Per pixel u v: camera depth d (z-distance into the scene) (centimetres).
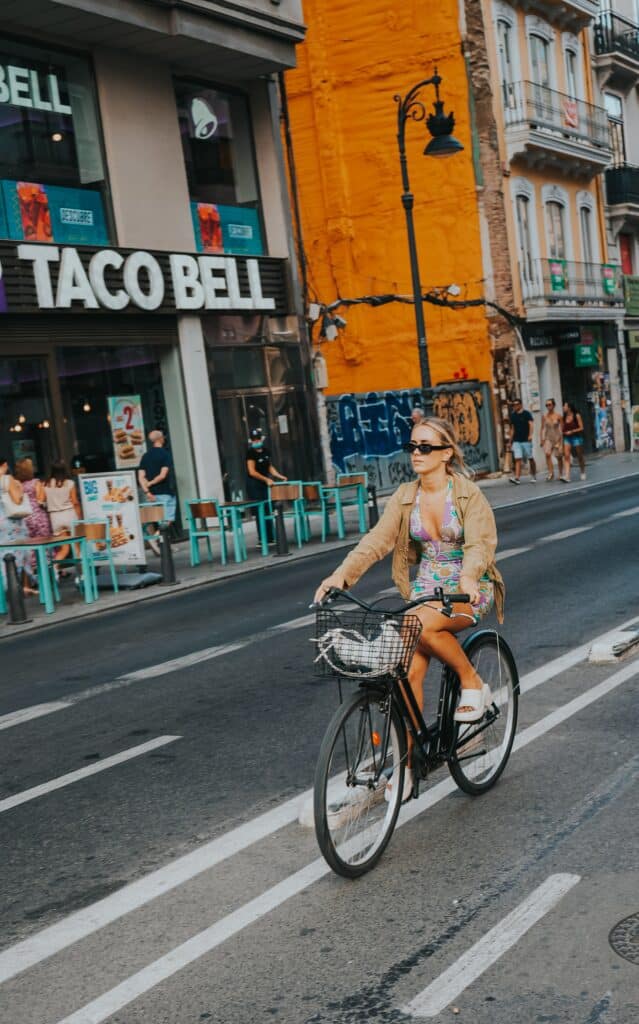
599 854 435
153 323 1925
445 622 470
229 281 2073
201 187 2084
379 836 448
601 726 608
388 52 3064
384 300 2728
